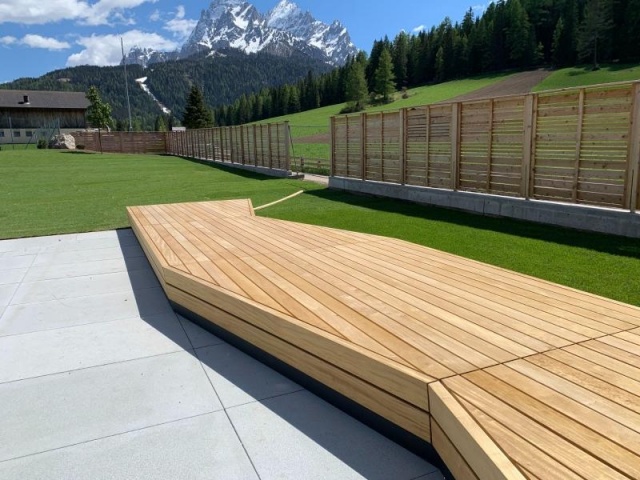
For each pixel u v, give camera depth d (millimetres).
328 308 2840
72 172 20047
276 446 2150
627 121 5660
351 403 2342
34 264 5531
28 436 2268
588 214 6117
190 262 4055
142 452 2133
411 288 3236
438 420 1842
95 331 3543
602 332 2436
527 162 6973
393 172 9969
